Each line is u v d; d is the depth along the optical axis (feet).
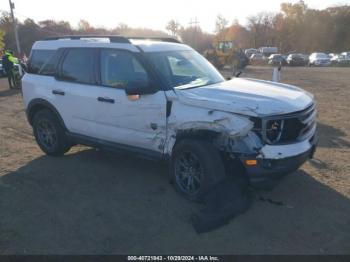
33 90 21.17
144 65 16.52
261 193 15.97
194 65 18.22
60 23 213.66
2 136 26.68
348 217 14.08
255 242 12.55
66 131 20.30
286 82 64.59
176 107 15.37
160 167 19.45
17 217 14.57
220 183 14.58
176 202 15.47
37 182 17.87
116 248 12.43
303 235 12.92
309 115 15.17
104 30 219.61
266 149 13.78
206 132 14.76
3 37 176.14
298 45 272.72
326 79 71.00
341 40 257.55
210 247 12.34
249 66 143.23
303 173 18.20
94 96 18.17
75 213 14.79
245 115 13.85
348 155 20.93
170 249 12.29
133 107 16.70
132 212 14.74
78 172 19.01
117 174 18.62
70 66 19.57
